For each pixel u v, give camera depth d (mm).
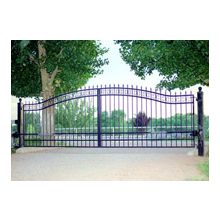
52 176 9102
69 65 17516
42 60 17016
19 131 15273
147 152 13523
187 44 13875
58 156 12688
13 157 12781
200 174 8961
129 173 9219
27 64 18203
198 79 18672
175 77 20797
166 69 18047
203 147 12109
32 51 17984
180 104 13898
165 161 10961
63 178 8828
